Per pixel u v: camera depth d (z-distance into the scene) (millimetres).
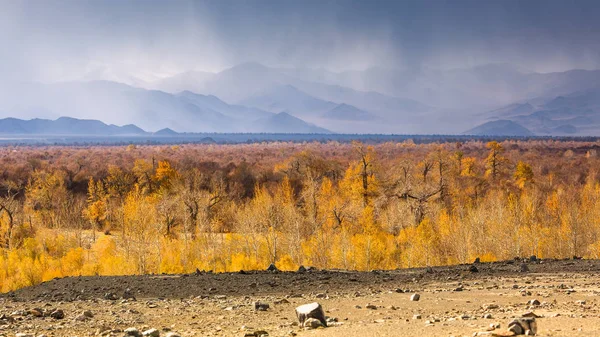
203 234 57875
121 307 15391
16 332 11211
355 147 79562
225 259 52188
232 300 16438
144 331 10922
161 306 15430
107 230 82250
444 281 19656
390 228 66062
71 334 11047
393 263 52125
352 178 79562
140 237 50625
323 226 63656
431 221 66062
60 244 65562
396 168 84938
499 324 10133
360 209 65812
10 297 19125
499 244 54906
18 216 76312
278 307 14625
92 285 21078
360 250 49906
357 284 19406
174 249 53812
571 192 84188
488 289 17047
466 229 56125
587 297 14562
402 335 9742
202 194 81438
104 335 10805
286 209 62875
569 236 55875
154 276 23453
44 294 19375
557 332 9430
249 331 10781
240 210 71562
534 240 53938
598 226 55844
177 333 10906
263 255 53250
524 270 22062
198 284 20141
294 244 54156
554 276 19922
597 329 9484
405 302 14867
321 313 11406
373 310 13617
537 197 78688
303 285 19438
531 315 11453
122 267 47125
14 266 46344
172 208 73562
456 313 12727
